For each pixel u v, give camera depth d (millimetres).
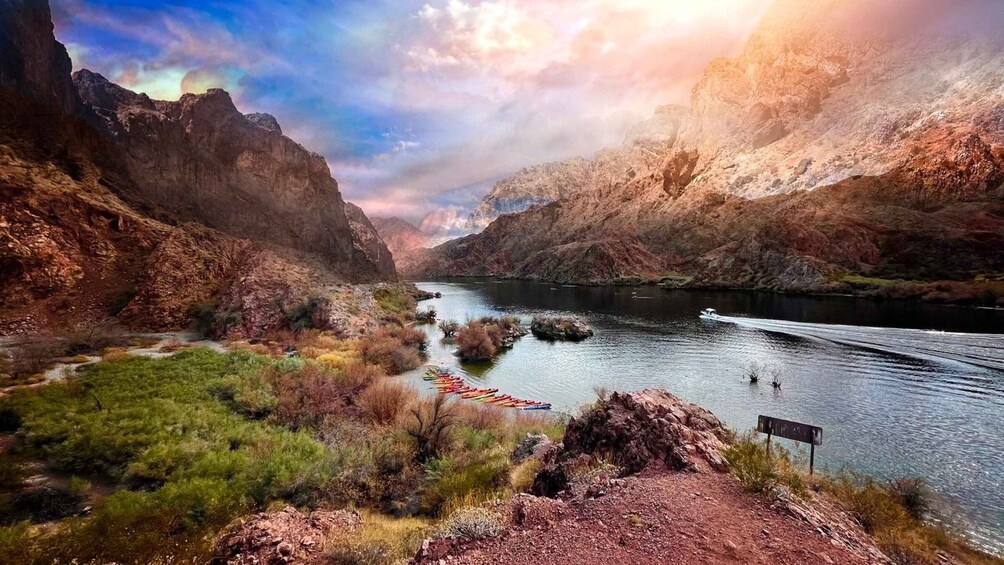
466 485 15211
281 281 62688
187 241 66062
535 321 72500
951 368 41719
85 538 11875
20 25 89750
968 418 30328
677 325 70812
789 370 43156
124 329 49781
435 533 8383
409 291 138000
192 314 54625
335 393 29953
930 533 12906
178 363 33406
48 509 14883
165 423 21891
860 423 29875
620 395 13297
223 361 34500
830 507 9586
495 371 47906
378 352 47500
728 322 70812
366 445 21453
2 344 39719
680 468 9805
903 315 66562
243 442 21562
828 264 104188
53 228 53312
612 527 7480
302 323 55156
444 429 22719
